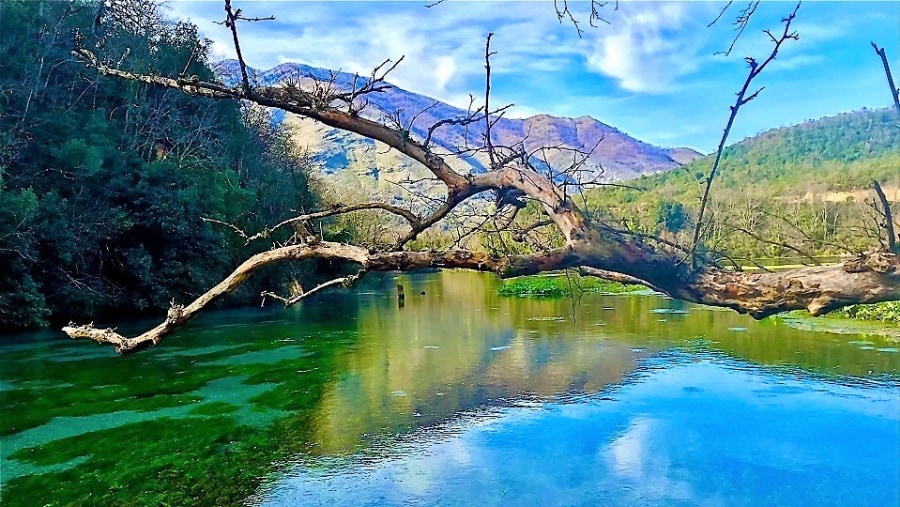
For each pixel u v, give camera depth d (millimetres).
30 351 18641
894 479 9219
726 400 13117
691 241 2975
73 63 26047
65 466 9836
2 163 22234
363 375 15883
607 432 11344
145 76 3363
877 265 2529
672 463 9922
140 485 9133
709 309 29719
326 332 23156
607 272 3207
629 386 14414
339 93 3344
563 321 26000
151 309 27859
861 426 11383
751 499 8664
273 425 11875
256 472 9641
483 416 12359
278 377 15672
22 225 21531
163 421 12062
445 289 47312
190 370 16406
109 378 15422
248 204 32219
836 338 20234
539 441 10953
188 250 28562
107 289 26141
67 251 23531
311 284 39281
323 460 10109
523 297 39125
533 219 3758
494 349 19453
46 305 23172
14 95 23766
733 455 10156
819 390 13734
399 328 24312
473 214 3783
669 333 22000
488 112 3420
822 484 9094
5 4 24453
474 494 8867
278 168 42562
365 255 3000
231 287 3191
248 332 23109
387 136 3406
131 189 26922
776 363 16547
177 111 33344
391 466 9891
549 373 15938
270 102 3316
